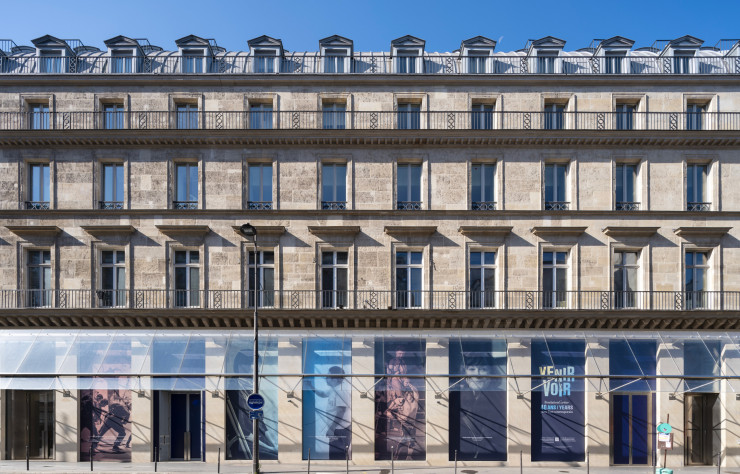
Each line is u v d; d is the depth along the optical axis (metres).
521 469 22.12
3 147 25.73
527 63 27.16
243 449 24.91
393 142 25.66
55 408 25.08
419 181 26.27
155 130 25.20
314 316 24.73
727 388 24.72
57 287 25.41
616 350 25.05
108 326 25.19
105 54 27.62
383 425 25.00
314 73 25.86
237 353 24.91
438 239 25.52
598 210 25.33
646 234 25.31
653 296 25.25
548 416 25.00
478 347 25.05
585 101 26.08
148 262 25.47
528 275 25.42
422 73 26.17
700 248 25.59
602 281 25.39
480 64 27.20
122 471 22.70
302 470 23.31
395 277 25.56
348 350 24.95
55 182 25.75
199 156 25.78
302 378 24.78
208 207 25.72
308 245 25.50
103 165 26.23
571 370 24.84
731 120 25.86
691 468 24.62
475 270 25.77
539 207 25.67
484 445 24.91
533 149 25.86
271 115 26.17
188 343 24.72
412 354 25.09
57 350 24.56
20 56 27.11
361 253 25.47
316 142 25.67
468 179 25.80
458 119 25.94
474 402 25.11
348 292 25.36
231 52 28.77
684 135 25.27
